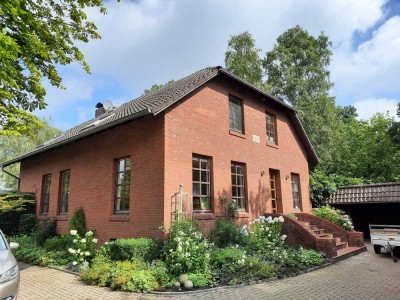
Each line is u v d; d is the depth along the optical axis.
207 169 10.43
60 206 13.19
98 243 10.45
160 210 8.61
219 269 7.54
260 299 5.92
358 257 10.66
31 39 5.73
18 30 5.52
